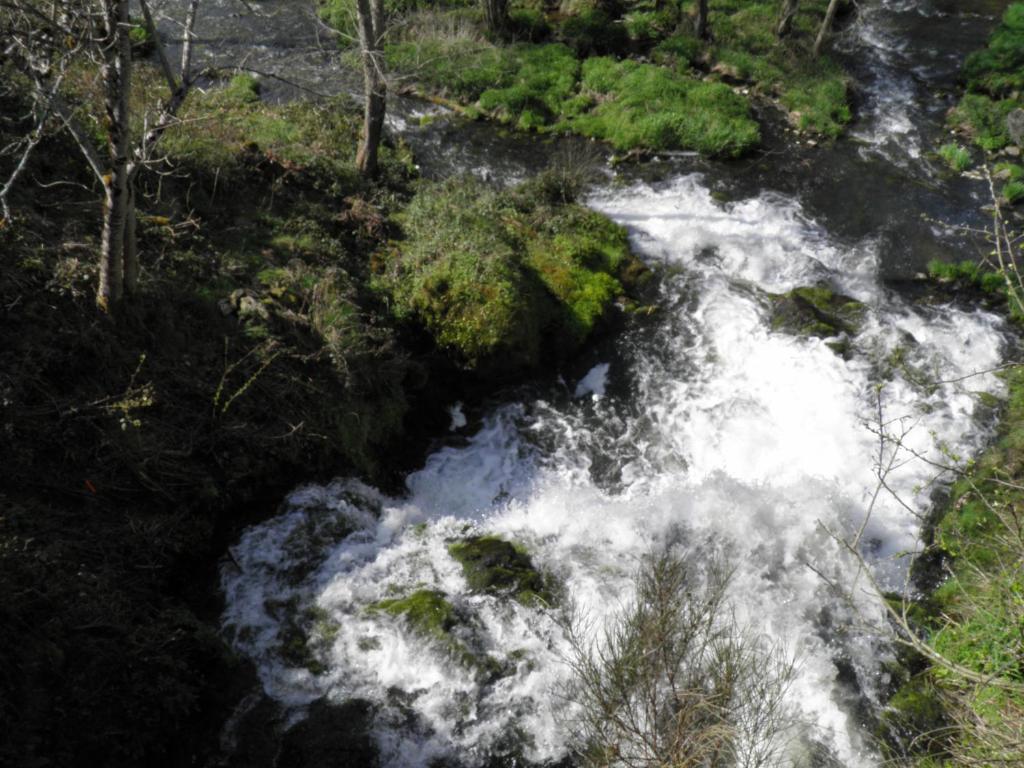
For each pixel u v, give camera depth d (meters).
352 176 13.12
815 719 7.61
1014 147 16.45
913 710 7.61
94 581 7.10
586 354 11.56
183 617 7.43
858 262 13.38
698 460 10.30
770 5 21.64
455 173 15.01
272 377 9.11
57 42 7.04
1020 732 5.78
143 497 7.94
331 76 17.56
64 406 7.77
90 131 10.33
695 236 13.69
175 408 8.43
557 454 10.32
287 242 10.98
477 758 7.17
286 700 7.41
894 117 17.84
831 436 10.47
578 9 20.94
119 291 8.35
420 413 10.42
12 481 7.29
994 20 21.83
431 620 8.06
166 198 10.63
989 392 11.05
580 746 6.66
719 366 11.48
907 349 11.62
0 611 6.40
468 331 10.57
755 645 6.83
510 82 18.00
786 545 9.19
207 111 13.91
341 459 9.34
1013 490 9.43
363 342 9.83
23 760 5.98
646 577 7.11
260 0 20.03
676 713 5.48
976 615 7.62
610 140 16.52
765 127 17.28
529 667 7.79
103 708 6.54
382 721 7.34
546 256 12.38
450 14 20.00
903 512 9.60
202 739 6.98
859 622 8.38
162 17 7.68
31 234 8.71
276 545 8.49
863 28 21.39
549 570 8.77
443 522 9.32
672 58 19.16
